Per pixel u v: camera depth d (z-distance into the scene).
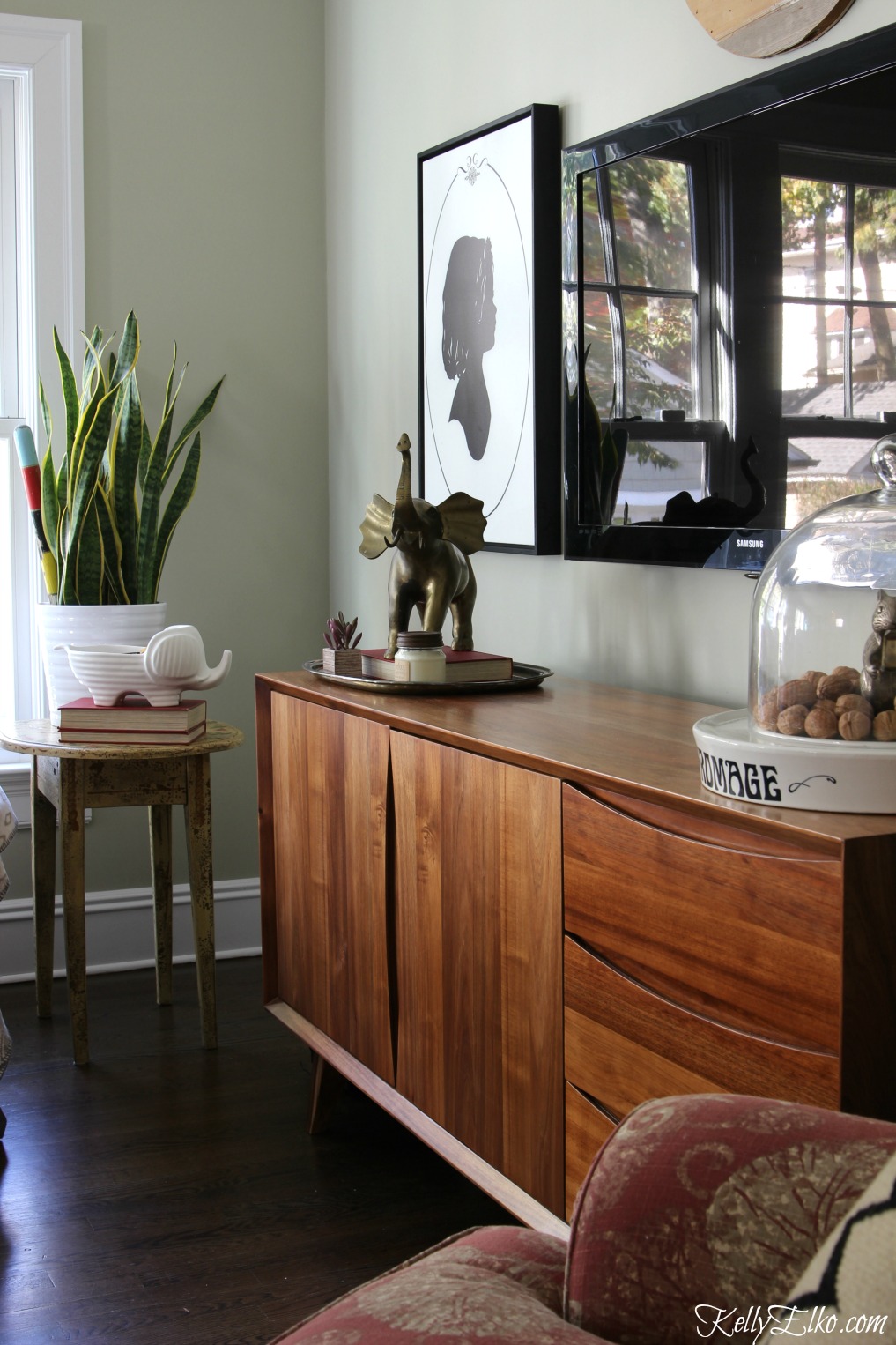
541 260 2.17
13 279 2.99
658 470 1.86
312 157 3.17
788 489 1.59
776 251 1.59
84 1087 2.39
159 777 2.53
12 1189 2.00
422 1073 1.76
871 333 1.44
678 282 1.79
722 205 1.69
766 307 1.61
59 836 3.05
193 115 3.03
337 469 3.18
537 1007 1.47
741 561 1.69
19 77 2.92
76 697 2.66
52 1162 2.09
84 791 2.47
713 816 1.16
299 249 3.17
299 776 2.13
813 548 1.21
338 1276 1.74
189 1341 1.60
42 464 2.76
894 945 1.04
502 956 1.54
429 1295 0.72
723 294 1.69
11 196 2.97
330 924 2.04
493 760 1.53
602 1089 1.36
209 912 2.56
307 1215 1.92
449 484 2.56
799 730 1.15
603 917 1.34
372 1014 1.90
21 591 3.02
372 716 1.82
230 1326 1.63
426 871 1.71
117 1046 2.60
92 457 2.65
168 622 3.11
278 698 2.21
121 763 2.51
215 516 3.13
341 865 1.98
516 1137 1.53
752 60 1.70
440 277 2.54
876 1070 1.05
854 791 1.09
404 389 2.79
